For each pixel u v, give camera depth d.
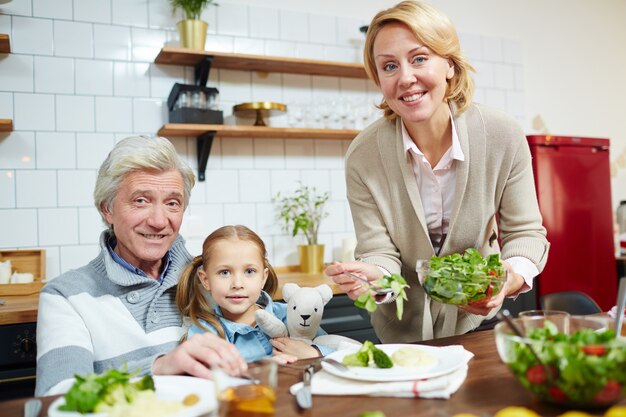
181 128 2.52
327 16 3.09
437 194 1.58
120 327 1.30
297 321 1.54
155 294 1.38
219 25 2.84
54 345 1.20
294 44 3.00
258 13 2.92
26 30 2.49
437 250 1.68
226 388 0.77
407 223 1.60
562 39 3.79
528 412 0.68
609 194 3.23
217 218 2.81
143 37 2.69
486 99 3.50
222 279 1.43
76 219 2.56
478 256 1.15
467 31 3.46
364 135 1.67
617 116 3.97
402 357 0.99
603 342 0.79
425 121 1.44
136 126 2.67
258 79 2.92
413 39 1.35
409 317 1.69
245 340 1.43
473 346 1.18
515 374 0.82
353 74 3.06
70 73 2.56
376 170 1.63
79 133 2.57
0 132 2.45
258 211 2.90
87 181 2.58
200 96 2.59
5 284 2.25
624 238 3.48
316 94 3.05
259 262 1.47
